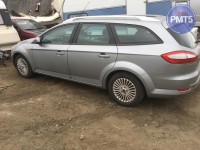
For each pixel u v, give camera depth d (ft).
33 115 16.93
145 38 16.63
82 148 13.65
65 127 15.55
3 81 23.18
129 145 13.91
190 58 15.96
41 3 60.18
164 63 15.78
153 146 13.84
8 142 14.08
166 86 16.14
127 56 16.84
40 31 37.32
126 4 42.22
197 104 18.44
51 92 20.54
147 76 16.43
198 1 39.60
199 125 15.85
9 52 31.89
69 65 19.76
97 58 18.07
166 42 16.08
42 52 21.34
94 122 16.10
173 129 15.38
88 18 19.30
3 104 18.54
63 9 47.80
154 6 40.32
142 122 16.11
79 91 20.58
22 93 20.49
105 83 18.35
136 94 17.20
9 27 32.14
